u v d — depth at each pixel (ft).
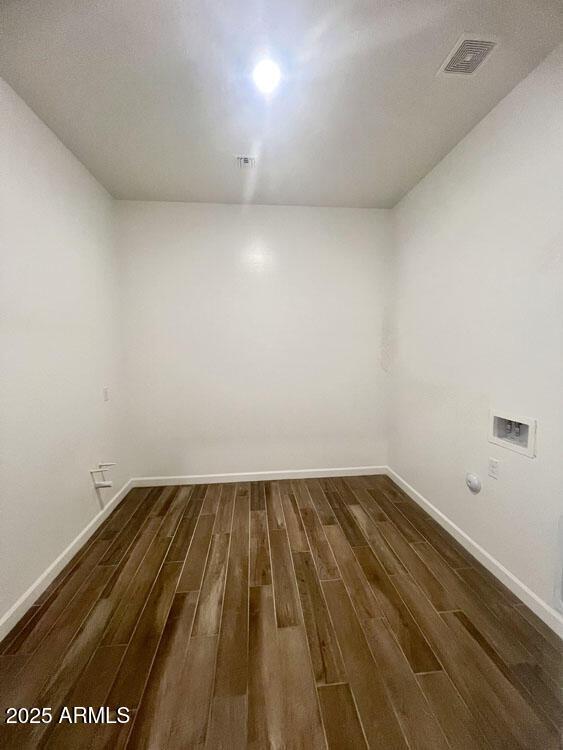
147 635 4.31
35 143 5.38
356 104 5.36
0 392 4.52
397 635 4.28
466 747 3.07
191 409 9.36
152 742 3.11
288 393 9.63
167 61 4.48
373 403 9.93
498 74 4.74
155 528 7.09
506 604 4.84
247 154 6.73
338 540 6.55
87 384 7.01
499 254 5.38
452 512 6.73
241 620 4.53
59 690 3.61
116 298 8.67
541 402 4.63
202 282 9.13
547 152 4.47
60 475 5.90
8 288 4.70
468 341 6.20
